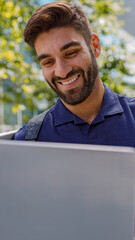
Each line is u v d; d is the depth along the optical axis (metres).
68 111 0.99
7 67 3.24
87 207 0.36
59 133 0.99
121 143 0.91
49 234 0.38
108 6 3.40
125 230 0.35
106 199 0.35
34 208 0.38
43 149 0.37
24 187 0.38
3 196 0.39
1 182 0.39
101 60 3.03
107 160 0.34
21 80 3.60
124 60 3.03
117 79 3.16
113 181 0.35
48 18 0.79
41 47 0.84
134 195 0.34
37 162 0.37
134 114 0.97
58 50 0.81
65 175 0.36
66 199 0.37
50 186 0.37
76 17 0.84
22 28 3.17
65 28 0.81
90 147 0.35
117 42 3.40
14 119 5.75
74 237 0.37
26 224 0.39
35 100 4.11
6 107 5.67
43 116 1.07
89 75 0.86
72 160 0.36
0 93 3.91
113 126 0.93
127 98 1.06
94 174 0.35
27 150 0.37
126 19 4.09
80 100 0.88
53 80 0.89
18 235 0.40
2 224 0.40
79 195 0.36
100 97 0.94
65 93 0.89
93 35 0.95
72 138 0.96
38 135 1.02
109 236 0.36
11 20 3.06
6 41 3.25
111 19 3.42
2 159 0.39
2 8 2.97
